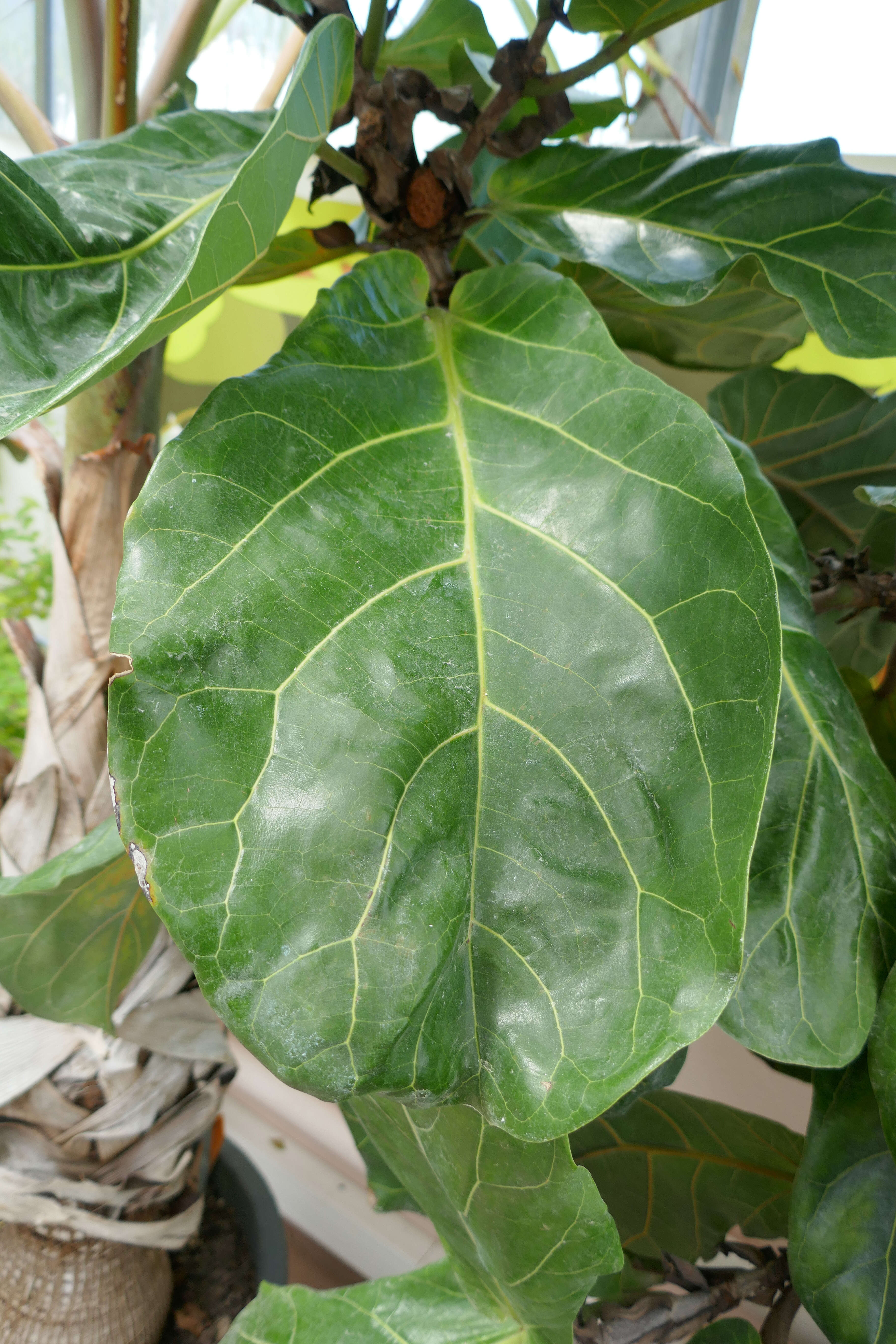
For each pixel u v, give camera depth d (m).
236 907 0.42
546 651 0.47
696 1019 0.43
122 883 0.67
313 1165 1.24
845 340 0.58
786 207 0.62
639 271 0.62
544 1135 0.43
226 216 0.44
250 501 0.46
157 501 0.45
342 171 0.64
